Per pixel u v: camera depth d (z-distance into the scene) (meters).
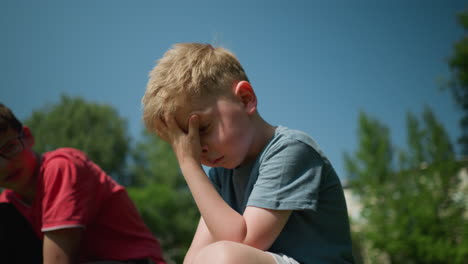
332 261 1.60
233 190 1.86
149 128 1.74
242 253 1.26
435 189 16.33
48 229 1.89
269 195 1.52
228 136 1.59
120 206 2.20
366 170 17.66
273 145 1.63
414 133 17.36
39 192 1.98
